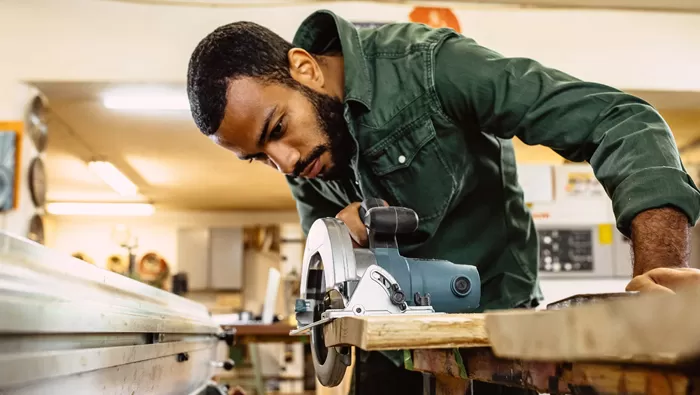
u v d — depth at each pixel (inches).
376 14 124.3
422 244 55.1
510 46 127.0
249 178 256.2
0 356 21.6
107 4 123.8
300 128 50.0
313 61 52.1
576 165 122.6
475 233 56.6
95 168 232.5
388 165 53.3
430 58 51.4
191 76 50.3
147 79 122.8
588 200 121.3
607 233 120.6
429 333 25.4
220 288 316.2
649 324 15.3
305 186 67.1
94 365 30.3
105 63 122.9
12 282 23.2
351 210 48.5
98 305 31.7
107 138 198.2
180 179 257.3
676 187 36.0
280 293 316.5
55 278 27.9
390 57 53.9
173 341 49.7
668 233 35.2
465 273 44.5
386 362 62.3
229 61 48.2
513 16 127.6
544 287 119.3
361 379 62.7
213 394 74.4
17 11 123.2
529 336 20.1
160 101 140.7
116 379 34.5
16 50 122.6
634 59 128.6
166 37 123.7
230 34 49.8
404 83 52.4
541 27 128.0
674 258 34.8
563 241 120.0
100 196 294.4
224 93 47.9
